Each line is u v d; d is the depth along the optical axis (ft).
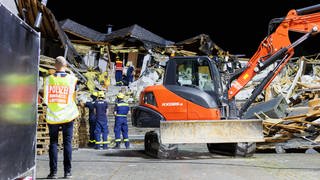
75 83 19.39
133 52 95.81
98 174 20.66
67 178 19.19
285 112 37.88
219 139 27.43
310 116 34.40
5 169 10.00
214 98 29.53
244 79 31.30
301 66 55.42
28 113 12.22
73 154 33.42
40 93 21.08
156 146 29.81
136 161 27.04
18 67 11.13
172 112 29.09
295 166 23.76
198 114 28.68
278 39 31.53
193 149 38.27
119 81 80.48
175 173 20.95
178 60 30.42
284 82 63.36
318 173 20.70
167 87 29.78
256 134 27.86
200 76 30.25
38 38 13.46
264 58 31.50
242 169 22.39
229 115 30.50
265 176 19.75
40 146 32.63
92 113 42.22
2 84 9.78
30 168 12.48
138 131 53.21
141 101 30.91
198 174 20.53
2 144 9.77
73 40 91.35
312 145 33.94
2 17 9.73
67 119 18.80
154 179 19.03
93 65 91.15
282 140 34.50
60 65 19.21
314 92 42.47
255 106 39.42
